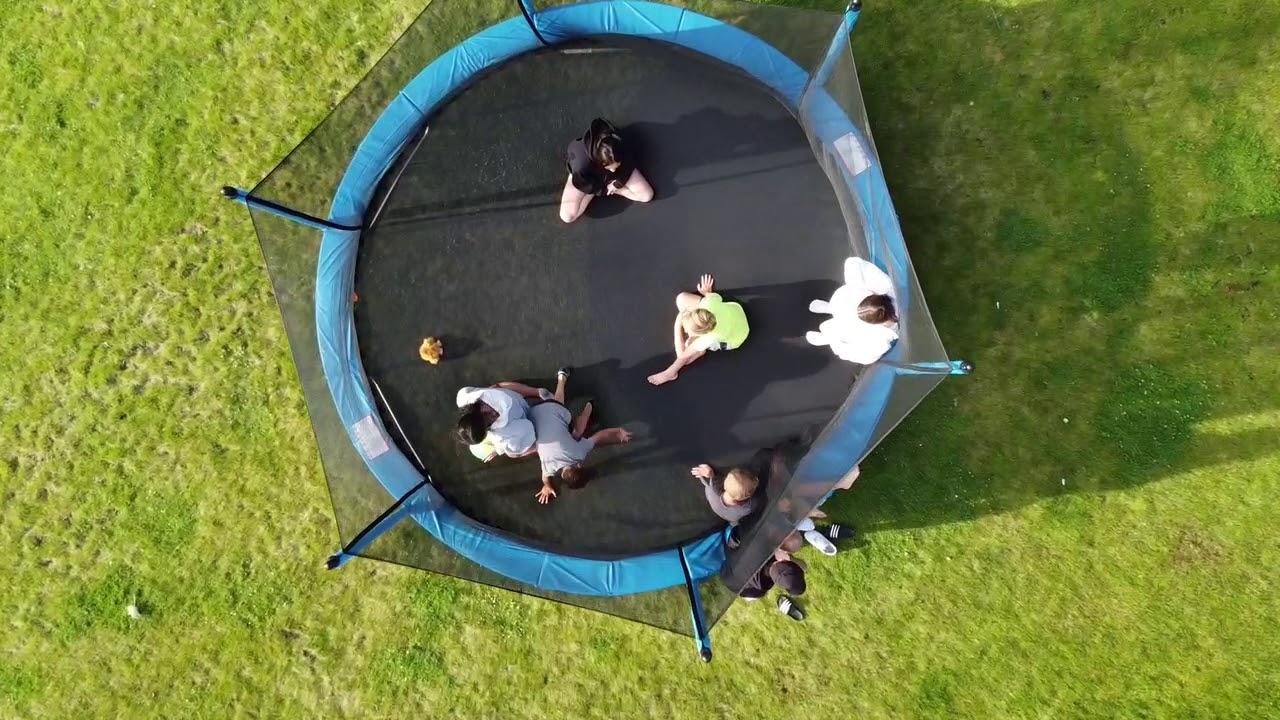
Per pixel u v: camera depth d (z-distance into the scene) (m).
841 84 3.98
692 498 4.54
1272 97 4.50
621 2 4.55
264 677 4.74
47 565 4.87
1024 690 4.45
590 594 4.35
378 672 4.72
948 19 4.73
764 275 4.60
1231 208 4.48
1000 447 4.57
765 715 4.57
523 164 4.75
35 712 4.77
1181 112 4.55
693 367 4.59
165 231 5.03
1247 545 4.37
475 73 4.72
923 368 3.63
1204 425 4.44
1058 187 4.60
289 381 4.91
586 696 4.64
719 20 4.46
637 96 4.71
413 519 4.43
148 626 4.80
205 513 4.85
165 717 4.73
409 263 4.75
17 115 5.16
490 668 4.70
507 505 4.61
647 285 4.67
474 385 4.69
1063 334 4.56
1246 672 4.31
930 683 4.50
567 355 4.69
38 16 5.19
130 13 5.15
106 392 4.95
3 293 5.04
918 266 4.66
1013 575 4.52
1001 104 4.67
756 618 4.66
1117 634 4.43
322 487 4.85
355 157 4.66
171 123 5.09
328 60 5.06
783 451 4.35
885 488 4.64
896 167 4.72
